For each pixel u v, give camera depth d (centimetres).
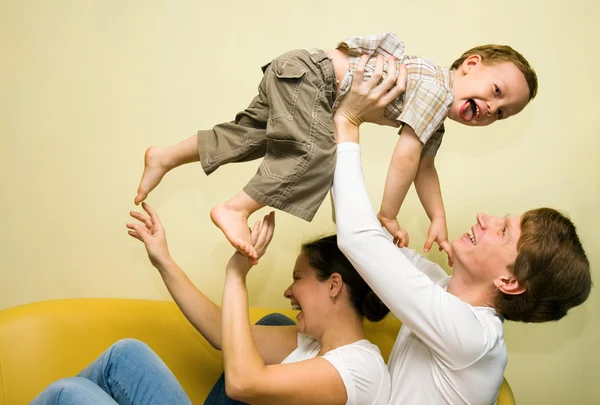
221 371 142
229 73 165
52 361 129
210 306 133
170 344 140
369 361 110
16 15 163
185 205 166
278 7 163
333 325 121
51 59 164
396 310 106
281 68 106
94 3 163
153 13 163
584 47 162
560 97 162
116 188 165
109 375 106
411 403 110
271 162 106
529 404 166
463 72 115
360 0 163
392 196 115
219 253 166
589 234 163
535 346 165
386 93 110
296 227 167
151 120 165
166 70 165
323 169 106
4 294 165
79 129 165
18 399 124
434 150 124
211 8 164
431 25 162
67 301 138
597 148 162
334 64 110
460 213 164
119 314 138
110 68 164
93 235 165
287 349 132
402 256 108
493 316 115
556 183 163
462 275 120
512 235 113
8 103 164
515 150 164
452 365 106
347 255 107
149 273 166
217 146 117
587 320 163
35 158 164
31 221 165
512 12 162
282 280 167
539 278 110
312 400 102
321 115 106
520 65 112
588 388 165
